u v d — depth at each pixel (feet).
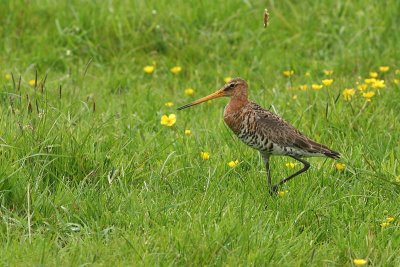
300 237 36.06
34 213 36.78
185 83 56.18
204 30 61.11
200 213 36.60
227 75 57.06
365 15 61.62
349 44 59.47
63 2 62.18
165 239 34.83
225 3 63.00
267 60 58.39
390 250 35.24
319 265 34.45
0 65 55.62
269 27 61.36
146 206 37.60
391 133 45.93
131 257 33.88
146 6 62.44
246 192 39.50
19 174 38.42
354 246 35.78
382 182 40.68
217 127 46.93
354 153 43.37
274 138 40.22
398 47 58.90
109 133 44.55
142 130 46.83
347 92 48.47
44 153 39.68
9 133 40.93
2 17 61.05
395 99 50.21
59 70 57.52
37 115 42.37
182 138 44.93
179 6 62.54
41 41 59.00
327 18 61.87
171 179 40.83
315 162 43.42
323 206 38.58
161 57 59.36
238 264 33.58
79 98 50.11
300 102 50.37
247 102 41.81
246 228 35.35
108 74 56.39
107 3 62.28
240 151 43.60
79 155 40.47
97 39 59.77
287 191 39.83
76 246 34.47
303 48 60.18
